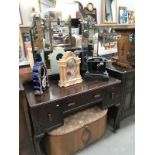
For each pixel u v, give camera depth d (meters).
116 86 1.52
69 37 1.65
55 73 1.52
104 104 1.51
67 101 1.22
